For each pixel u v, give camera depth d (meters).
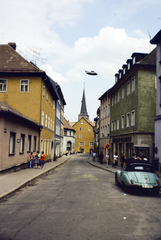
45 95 31.30
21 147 21.11
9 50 29.70
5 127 16.62
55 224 5.95
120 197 9.90
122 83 32.12
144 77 25.34
